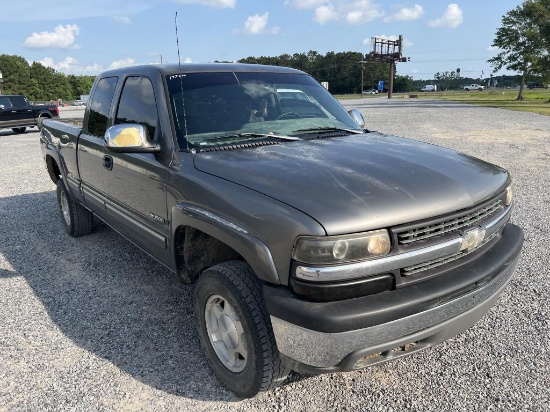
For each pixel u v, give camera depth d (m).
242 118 3.50
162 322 3.71
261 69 4.06
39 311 3.93
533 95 63.75
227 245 2.74
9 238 5.87
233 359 2.80
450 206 2.46
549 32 42.38
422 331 2.36
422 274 2.40
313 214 2.24
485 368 3.03
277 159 2.85
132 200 3.73
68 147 5.15
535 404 2.68
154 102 3.50
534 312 3.69
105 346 3.39
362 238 2.21
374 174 2.59
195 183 2.85
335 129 3.71
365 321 2.17
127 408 2.73
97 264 4.94
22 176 9.98
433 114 24.97
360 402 2.74
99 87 4.63
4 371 3.10
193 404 2.76
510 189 3.03
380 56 63.31
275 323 2.34
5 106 19.66
